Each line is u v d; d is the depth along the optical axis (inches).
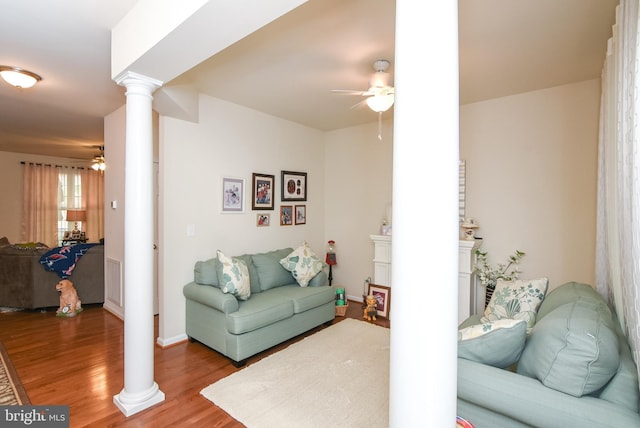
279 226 170.2
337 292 165.2
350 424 78.2
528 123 131.9
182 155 126.9
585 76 115.6
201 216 133.9
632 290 50.5
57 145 236.4
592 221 119.4
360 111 157.4
